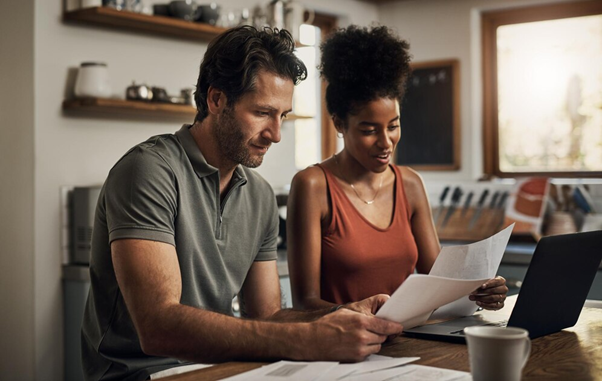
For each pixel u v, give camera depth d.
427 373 1.13
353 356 1.21
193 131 1.66
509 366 0.95
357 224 1.92
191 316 1.30
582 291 1.56
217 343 1.26
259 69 1.53
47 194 2.95
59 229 2.99
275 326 1.26
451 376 1.11
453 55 4.53
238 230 1.70
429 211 2.08
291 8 3.80
